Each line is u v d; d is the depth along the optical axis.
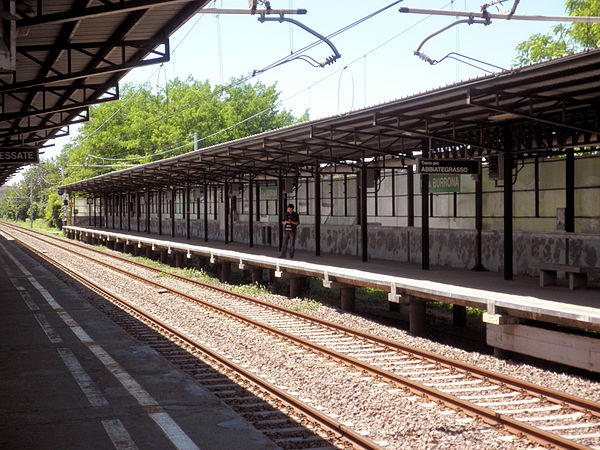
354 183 27.59
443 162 14.62
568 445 5.96
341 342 11.62
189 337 11.82
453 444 6.21
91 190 60.97
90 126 77.31
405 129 13.87
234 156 24.00
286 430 6.58
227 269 22.72
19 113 16.84
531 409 7.41
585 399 7.38
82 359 9.56
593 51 8.17
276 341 11.60
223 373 9.20
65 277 23.05
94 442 5.92
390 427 6.74
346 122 15.30
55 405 7.14
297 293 18.17
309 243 25.73
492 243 16.52
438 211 23.52
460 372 9.27
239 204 36.81
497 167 16.33
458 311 14.63
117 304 16.42
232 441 6.00
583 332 12.38
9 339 11.20
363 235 19.33
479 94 10.84
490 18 14.41
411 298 12.91
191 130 72.38
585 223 17.20
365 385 8.58
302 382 8.70
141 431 6.25
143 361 9.43
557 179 18.31
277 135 18.41
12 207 166.12
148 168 34.09
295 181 27.38
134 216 58.69
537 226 19.06
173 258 35.12
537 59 32.25
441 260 18.31
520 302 10.26
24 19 9.15
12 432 6.21
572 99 11.52
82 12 9.37
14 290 18.86
